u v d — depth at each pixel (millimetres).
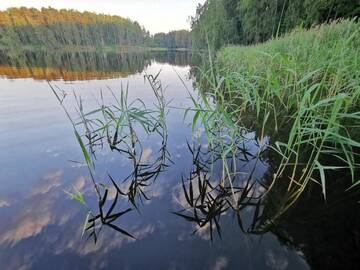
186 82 8086
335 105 1342
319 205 1620
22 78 7969
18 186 1969
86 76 8969
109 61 17672
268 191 1872
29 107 4500
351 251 1249
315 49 3406
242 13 21078
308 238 1359
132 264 1249
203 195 1908
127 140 3115
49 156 2564
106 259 1277
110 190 1972
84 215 1638
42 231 1468
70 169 2297
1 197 1808
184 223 1573
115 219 1608
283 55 2361
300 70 3238
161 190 1985
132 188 2012
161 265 1244
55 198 1823
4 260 1245
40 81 7438
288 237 1382
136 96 5609
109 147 2893
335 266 1170
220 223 1564
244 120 3629
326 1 10234
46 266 1221
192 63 16859
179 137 3207
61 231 1476
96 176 2195
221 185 2025
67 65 13164
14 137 3068
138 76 9406
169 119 4059
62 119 3861
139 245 1380
